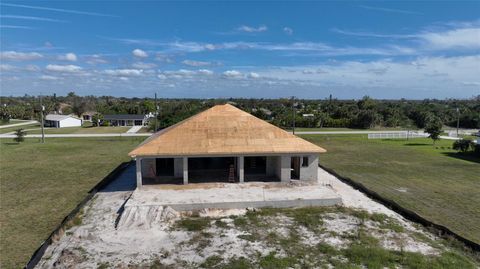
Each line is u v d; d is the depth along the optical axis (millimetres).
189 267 15625
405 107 122062
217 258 16438
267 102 197125
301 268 15570
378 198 25172
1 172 35062
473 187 29266
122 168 35906
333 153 47531
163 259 16359
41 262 16109
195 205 22500
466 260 16281
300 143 28062
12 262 16328
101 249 17375
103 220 21172
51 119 91000
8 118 106875
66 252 16766
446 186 29609
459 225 20703
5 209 23672
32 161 41094
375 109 100250
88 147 52719
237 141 27516
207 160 32406
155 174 28594
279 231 19547
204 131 28203
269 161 29297
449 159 42969
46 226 20672
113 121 95688
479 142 46844
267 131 28766
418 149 51281
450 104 172875
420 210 23250
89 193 27375
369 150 50250
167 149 26312
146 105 115312
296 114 94500
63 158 43219
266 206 23172
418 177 33062
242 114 30328
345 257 16547
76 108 133375
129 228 19891
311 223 20562
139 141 59812
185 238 18656
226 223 20688
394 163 40375
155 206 22047
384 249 17344
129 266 15680
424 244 18031
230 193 24719
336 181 30531
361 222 20812
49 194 27234
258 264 15883
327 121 87500
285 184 27109
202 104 118125
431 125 56594
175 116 66812
